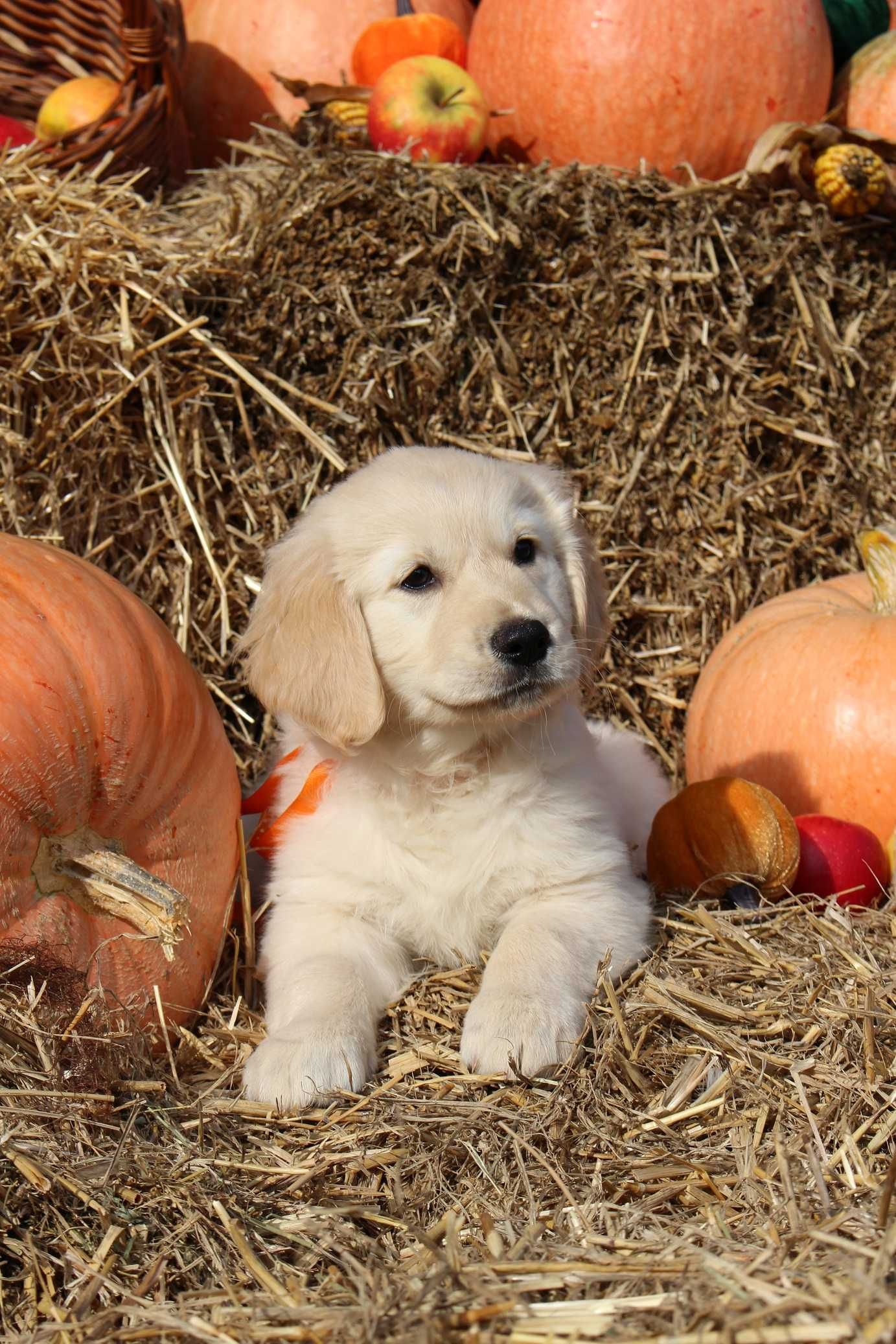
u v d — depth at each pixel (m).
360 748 2.80
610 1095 2.19
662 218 3.89
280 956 2.67
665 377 3.89
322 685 2.75
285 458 3.72
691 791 2.95
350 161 3.78
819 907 2.90
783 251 3.92
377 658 2.78
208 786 2.62
